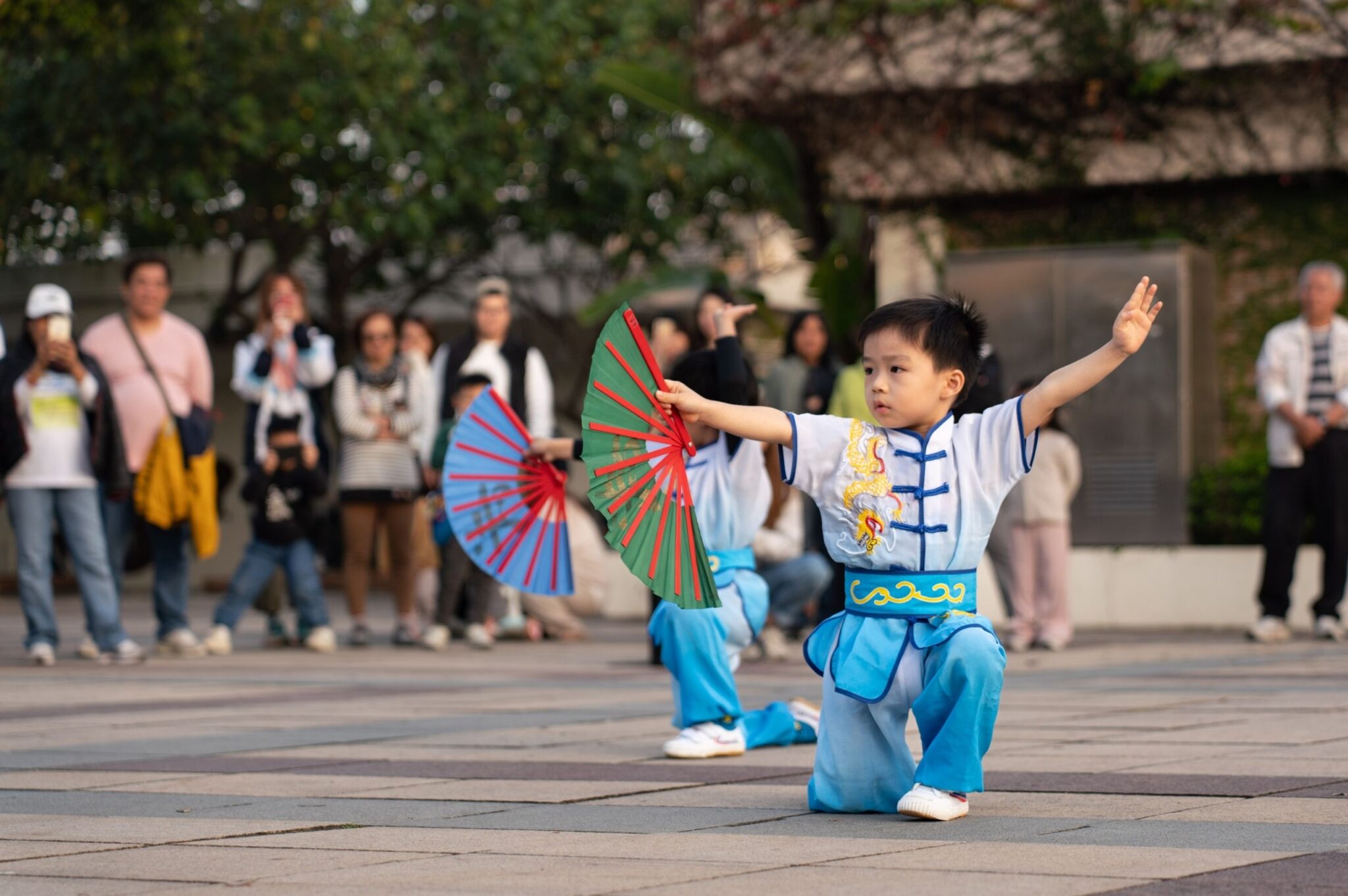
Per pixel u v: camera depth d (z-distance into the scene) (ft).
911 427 16.63
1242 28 51.72
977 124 55.31
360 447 45.32
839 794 16.43
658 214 88.43
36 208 78.38
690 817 16.34
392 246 89.20
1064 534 41.88
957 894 12.16
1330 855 13.73
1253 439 55.26
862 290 60.85
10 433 38.34
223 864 13.78
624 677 34.99
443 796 17.85
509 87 82.48
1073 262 54.44
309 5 78.28
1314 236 54.44
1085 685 31.27
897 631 16.29
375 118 79.00
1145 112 53.98
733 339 22.58
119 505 40.50
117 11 69.26
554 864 13.65
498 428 22.02
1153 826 15.34
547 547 22.07
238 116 76.84
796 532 42.86
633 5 84.43
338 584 89.30
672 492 17.19
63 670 37.35
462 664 38.96
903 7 54.24
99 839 15.14
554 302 93.76
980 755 15.96
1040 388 16.14
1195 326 53.62
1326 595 44.27
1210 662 37.11
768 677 33.68
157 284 40.29
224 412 98.99
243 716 26.81
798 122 57.21
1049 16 53.11
